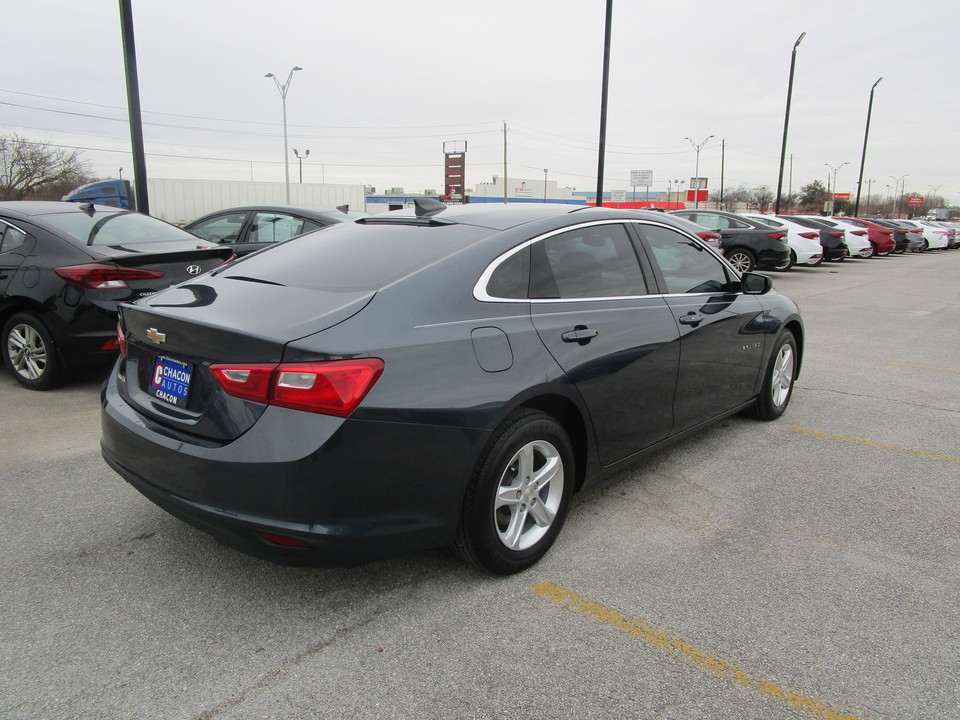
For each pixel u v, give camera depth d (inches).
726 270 172.1
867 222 1146.0
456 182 2807.6
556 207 136.7
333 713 82.1
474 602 105.8
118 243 219.3
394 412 93.0
